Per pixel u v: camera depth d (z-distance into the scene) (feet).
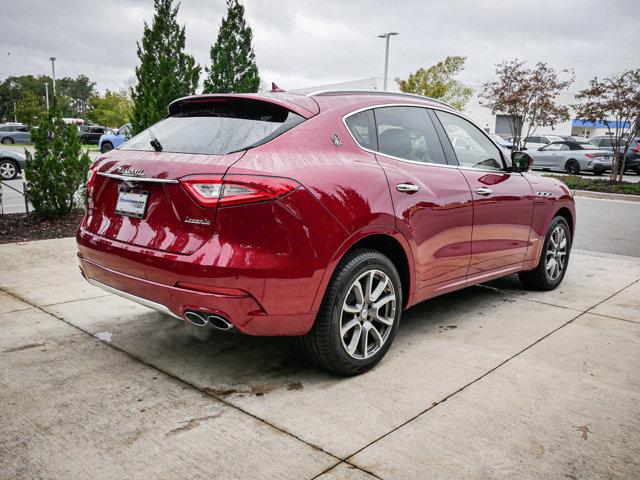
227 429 8.29
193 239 8.73
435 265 11.71
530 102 65.36
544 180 15.80
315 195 9.01
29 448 7.71
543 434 8.24
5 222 25.03
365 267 9.91
